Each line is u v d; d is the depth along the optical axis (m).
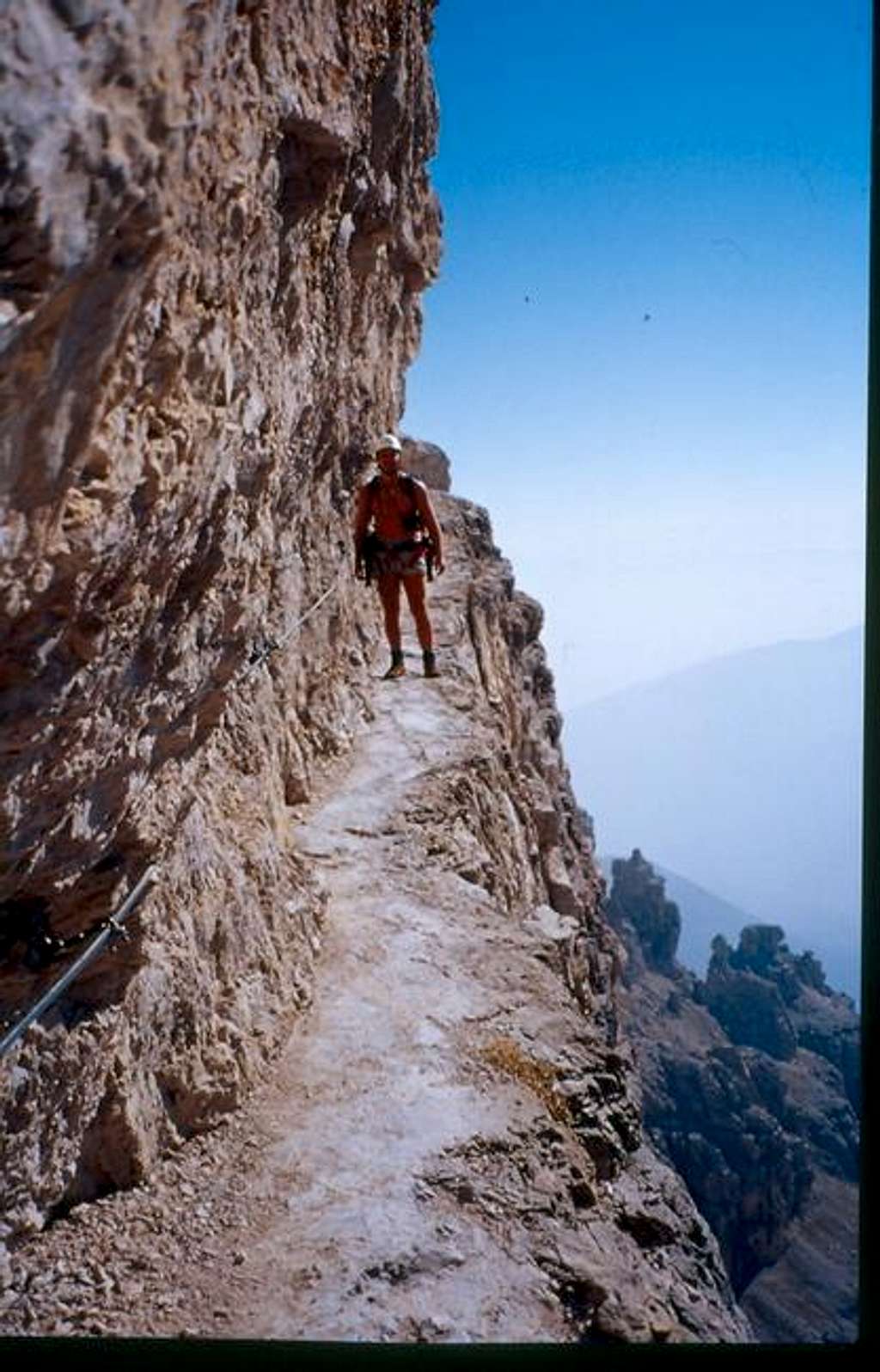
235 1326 4.55
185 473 3.21
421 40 13.09
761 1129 92.81
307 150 4.77
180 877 5.93
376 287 12.45
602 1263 5.56
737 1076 101.19
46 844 3.67
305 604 10.91
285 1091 6.34
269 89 3.52
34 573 2.60
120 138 2.23
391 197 10.55
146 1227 5.02
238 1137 5.86
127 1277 4.69
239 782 7.85
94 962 4.72
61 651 3.02
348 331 9.93
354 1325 4.63
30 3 1.93
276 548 8.31
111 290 2.41
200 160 2.77
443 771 11.89
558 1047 7.54
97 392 2.54
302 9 4.30
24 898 4.01
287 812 9.95
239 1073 6.10
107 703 3.47
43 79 1.99
